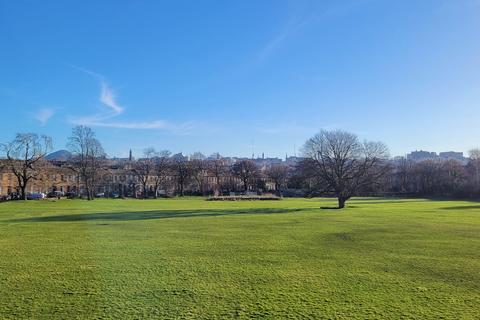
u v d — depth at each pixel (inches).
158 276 666.8
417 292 575.5
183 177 6633.9
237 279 647.1
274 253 883.4
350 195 2972.4
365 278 655.8
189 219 1836.9
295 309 502.3
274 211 2477.9
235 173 7204.7
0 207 2918.3
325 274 681.6
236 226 1494.8
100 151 5036.9
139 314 484.1
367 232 1286.9
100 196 5812.0
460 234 1234.0
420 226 1488.7
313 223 1620.3
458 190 5270.7
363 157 3056.1
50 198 4997.5
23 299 542.0
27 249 941.8
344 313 488.4
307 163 3129.9
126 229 1391.5
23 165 4512.8
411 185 6289.4
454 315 480.1
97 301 533.6
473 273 691.4
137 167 6781.5
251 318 471.8
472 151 6589.6
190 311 494.9
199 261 791.7
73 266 745.6
